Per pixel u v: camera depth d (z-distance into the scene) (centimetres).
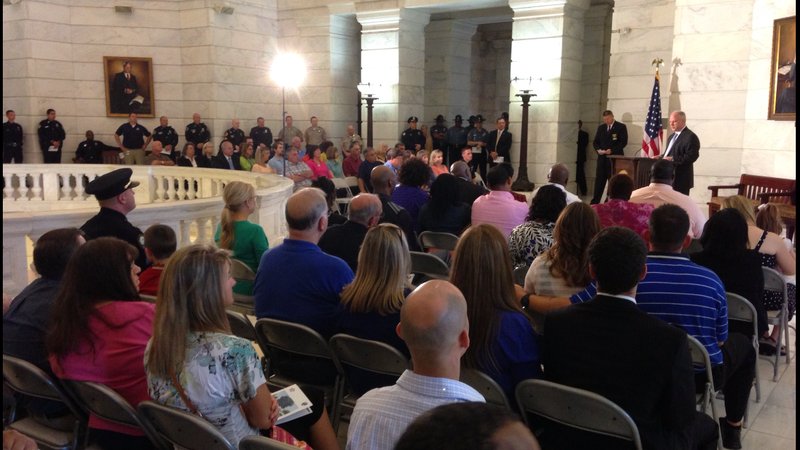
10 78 1320
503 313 220
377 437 150
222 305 199
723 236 322
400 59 1297
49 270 254
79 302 217
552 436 219
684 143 769
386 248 251
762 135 792
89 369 217
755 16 795
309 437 243
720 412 330
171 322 191
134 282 228
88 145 1299
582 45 1159
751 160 811
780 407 337
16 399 261
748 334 321
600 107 1213
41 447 238
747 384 290
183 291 193
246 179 835
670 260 262
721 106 836
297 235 285
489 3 1216
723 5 820
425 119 1480
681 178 782
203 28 1330
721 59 829
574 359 208
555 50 1104
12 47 1305
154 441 206
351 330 258
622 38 1041
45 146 1279
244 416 200
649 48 1015
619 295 207
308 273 275
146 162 1204
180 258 195
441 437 68
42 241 256
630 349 199
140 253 377
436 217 481
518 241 360
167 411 187
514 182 1109
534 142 1148
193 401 190
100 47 1341
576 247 281
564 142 1144
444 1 1215
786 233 630
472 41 1565
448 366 155
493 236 223
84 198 1044
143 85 1364
